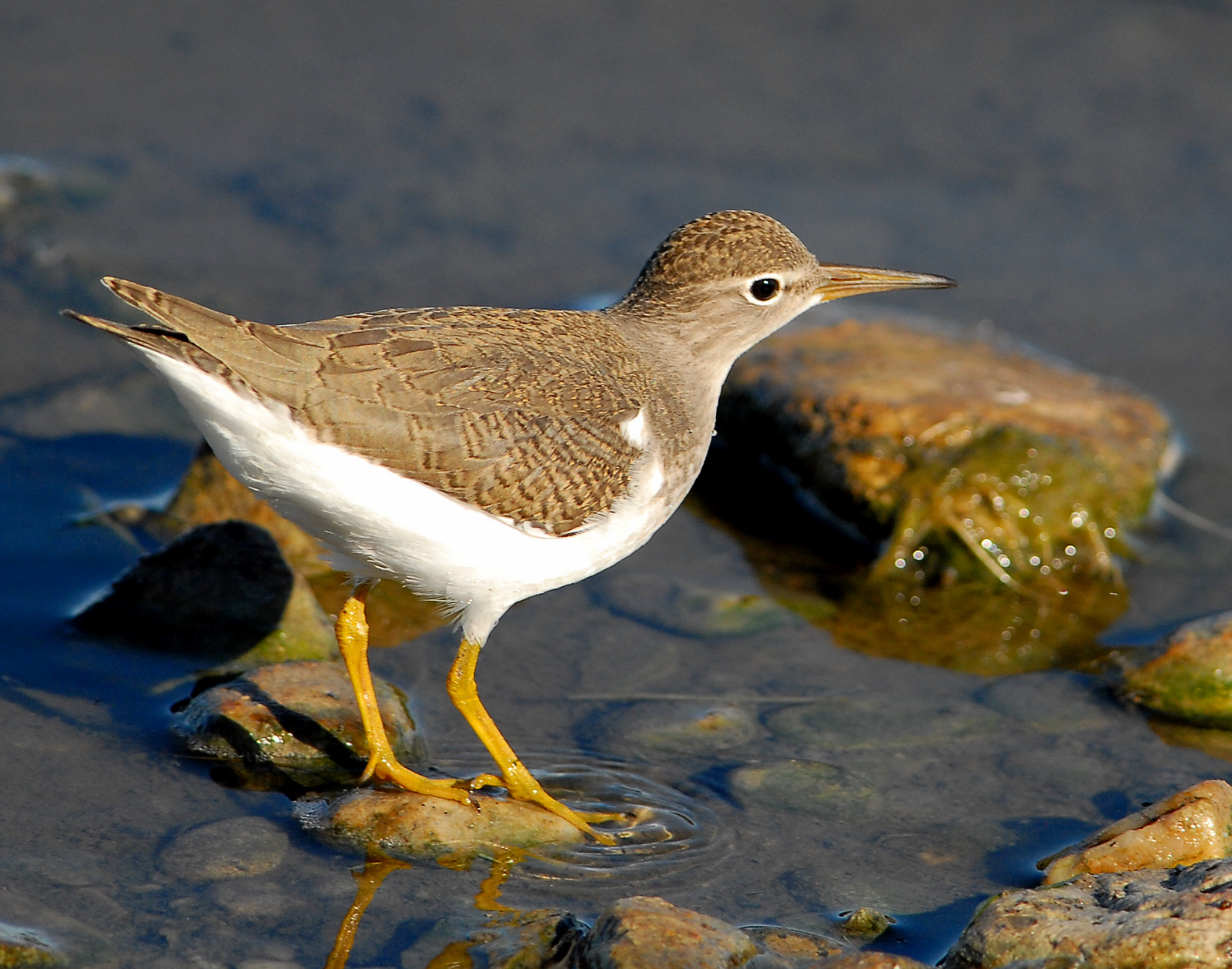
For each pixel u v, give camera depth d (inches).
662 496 426.9
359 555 393.1
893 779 422.6
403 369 379.2
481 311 414.9
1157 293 732.0
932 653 509.7
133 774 393.4
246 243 725.3
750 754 432.1
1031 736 451.8
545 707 453.1
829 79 896.3
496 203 772.6
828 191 789.9
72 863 351.6
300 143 809.5
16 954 312.8
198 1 937.5
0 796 376.2
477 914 347.9
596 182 791.1
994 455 579.2
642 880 367.9
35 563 505.4
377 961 327.6
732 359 469.4
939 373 639.1
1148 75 892.0
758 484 636.1
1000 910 335.3
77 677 440.8
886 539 584.4
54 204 737.6
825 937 346.6
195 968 319.6
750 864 378.0
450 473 379.6
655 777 417.7
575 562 406.6
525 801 394.6
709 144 826.8
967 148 831.1
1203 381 673.6
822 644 510.0
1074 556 574.6
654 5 943.7
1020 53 918.4
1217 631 468.8
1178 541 586.9
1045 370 657.0
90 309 663.8
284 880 354.3
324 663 441.7
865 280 489.7
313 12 936.3
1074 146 833.5
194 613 469.1
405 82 872.9
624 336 444.1
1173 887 339.6
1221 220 778.8
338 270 705.0
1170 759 438.9
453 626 427.5
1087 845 374.0
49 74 841.5
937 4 940.0
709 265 454.6
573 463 395.5
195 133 809.5
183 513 541.3
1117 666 489.1
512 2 943.7
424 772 415.5
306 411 365.4
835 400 611.8
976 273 737.6
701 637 505.7
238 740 405.4
